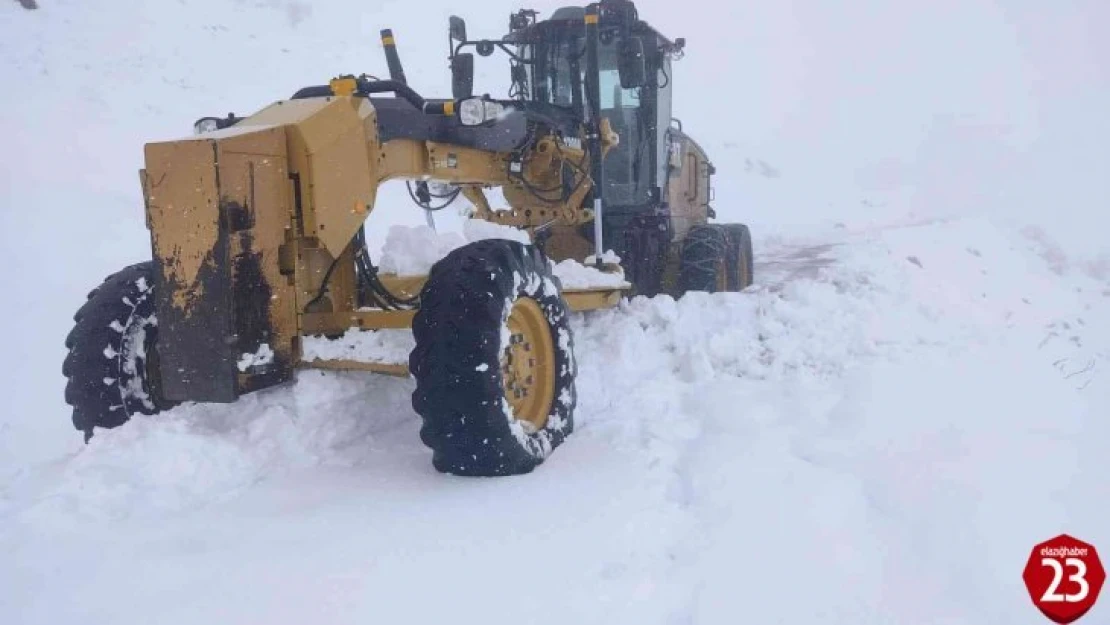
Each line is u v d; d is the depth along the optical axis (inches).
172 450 141.6
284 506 135.3
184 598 106.1
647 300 231.8
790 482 137.9
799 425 167.6
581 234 276.8
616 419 177.9
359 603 104.4
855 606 104.6
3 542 121.3
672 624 102.2
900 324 245.3
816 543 118.4
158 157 137.9
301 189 145.9
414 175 175.5
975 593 107.8
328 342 153.7
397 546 119.5
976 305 293.6
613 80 275.6
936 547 117.3
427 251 182.7
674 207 304.7
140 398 162.6
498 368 142.5
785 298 251.0
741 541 119.6
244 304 139.3
